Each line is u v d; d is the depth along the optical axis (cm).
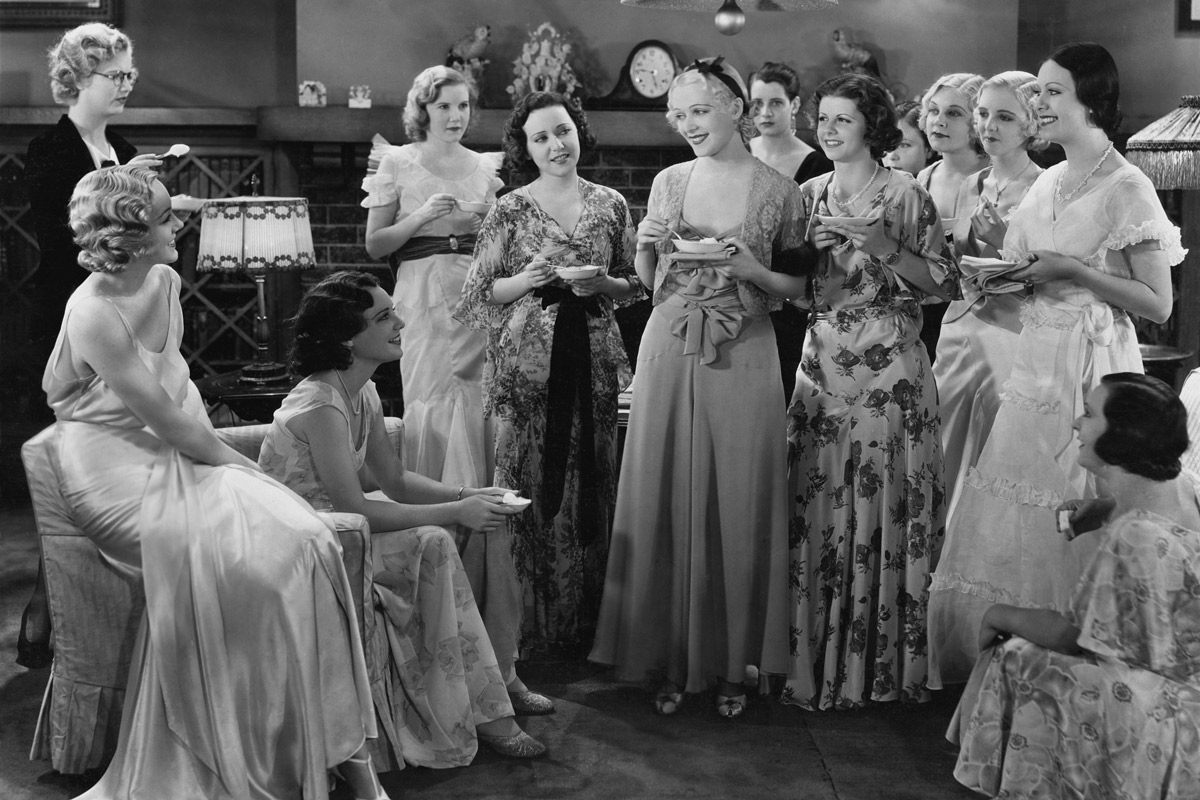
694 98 310
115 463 271
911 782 286
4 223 575
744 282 312
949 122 376
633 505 324
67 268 382
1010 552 309
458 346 384
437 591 291
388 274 586
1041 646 246
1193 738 229
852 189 320
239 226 479
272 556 256
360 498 292
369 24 569
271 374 482
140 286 278
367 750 268
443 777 288
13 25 577
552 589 360
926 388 324
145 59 592
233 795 254
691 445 318
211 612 255
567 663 362
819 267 324
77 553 273
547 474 347
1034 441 307
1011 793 245
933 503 326
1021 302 320
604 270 331
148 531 258
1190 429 321
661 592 328
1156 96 573
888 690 324
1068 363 306
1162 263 298
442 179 397
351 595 266
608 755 300
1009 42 567
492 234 347
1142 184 298
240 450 318
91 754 279
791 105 427
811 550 328
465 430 381
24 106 571
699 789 283
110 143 407
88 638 276
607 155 574
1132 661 232
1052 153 534
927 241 317
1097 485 299
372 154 407
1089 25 579
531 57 559
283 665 256
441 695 292
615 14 570
